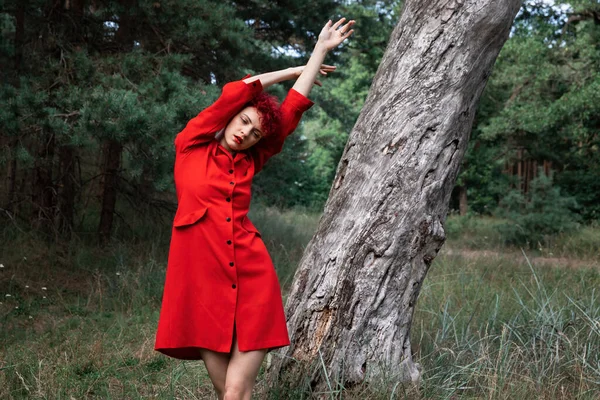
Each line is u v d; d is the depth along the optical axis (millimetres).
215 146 2660
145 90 6664
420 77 3297
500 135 19016
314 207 23141
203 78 9398
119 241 8531
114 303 6070
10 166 8766
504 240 13375
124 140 6590
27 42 8031
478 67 3314
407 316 3408
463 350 3877
